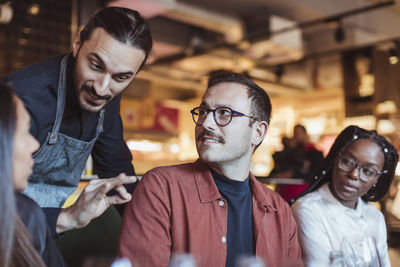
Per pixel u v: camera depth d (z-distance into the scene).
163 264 1.25
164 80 8.62
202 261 1.30
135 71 1.26
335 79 9.49
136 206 1.31
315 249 1.58
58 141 1.42
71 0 4.59
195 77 8.79
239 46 7.45
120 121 1.68
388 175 1.67
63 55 1.41
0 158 0.70
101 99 1.28
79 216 1.06
